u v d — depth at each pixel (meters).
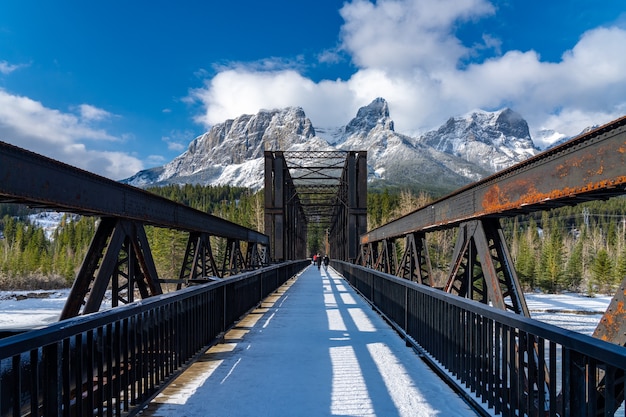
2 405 2.55
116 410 3.52
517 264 67.81
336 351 6.77
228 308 8.16
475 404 4.16
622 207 143.12
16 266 80.44
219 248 59.75
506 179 5.67
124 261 7.82
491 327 3.97
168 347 4.83
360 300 14.54
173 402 4.44
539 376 3.01
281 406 4.34
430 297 5.93
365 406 4.34
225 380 5.21
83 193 6.15
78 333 2.97
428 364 5.94
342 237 39.97
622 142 3.52
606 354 2.21
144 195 8.36
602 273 63.59
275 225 32.22
